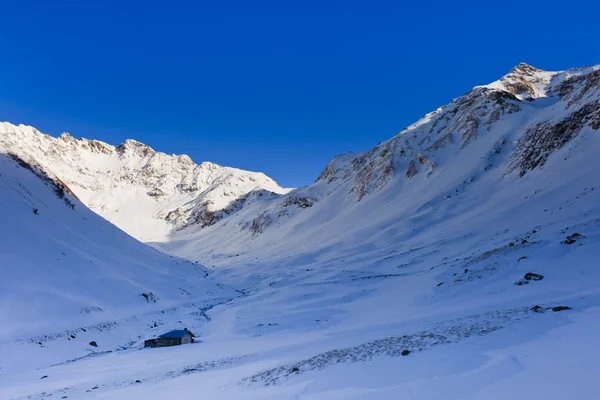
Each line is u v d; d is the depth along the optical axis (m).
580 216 59.28
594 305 20.05
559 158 102.44
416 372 13.41
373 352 18.20
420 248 91.62
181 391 19.20
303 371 17.20
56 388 26.70
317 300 60.84
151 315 62.06
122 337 50.97
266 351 30.77
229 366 25.52
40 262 58.56
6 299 46.62
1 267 51.50
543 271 36.03
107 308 57.53
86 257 68.75
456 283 41.72
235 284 115.06
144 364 33.28
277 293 71.44
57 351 41.47
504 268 40.16
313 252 131.25
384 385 12.77
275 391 14.74
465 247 75.06
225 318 60.19
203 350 38.00
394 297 50.16
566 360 11.55
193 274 104.44
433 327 23.14
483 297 34.84
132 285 68.62
